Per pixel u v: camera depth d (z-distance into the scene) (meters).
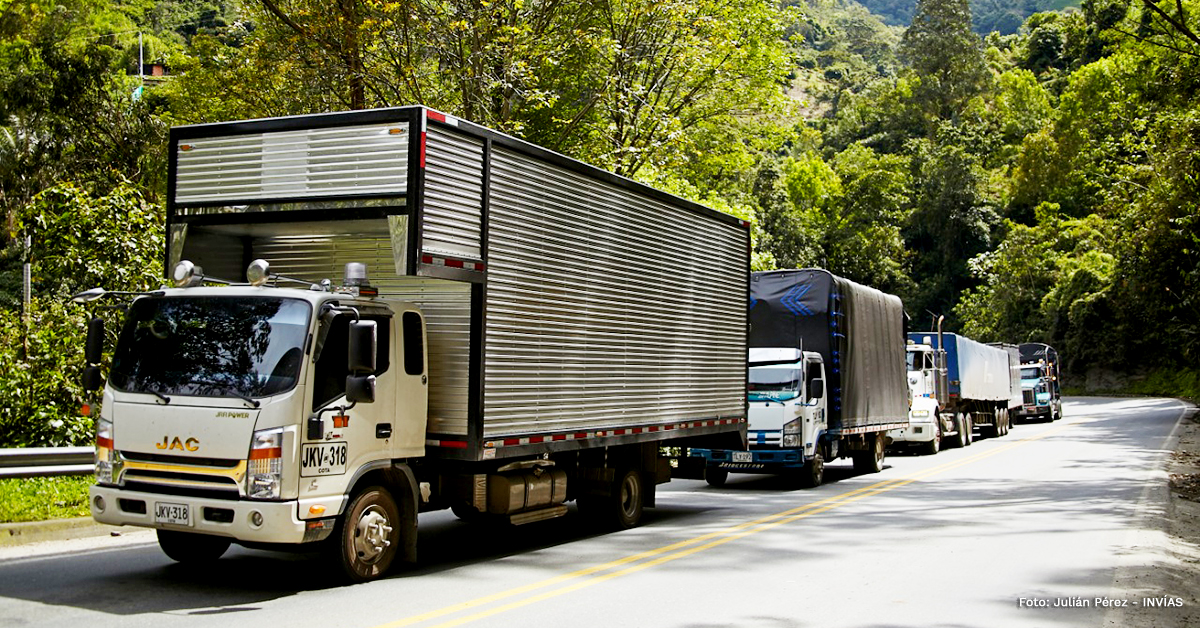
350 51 18.56
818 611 7.74
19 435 14.04
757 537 11.71
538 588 8.51
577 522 13.10
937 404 26.25
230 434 7.59
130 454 7.93
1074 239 77.94
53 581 8.41
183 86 26.06
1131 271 43.47
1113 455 24.03
